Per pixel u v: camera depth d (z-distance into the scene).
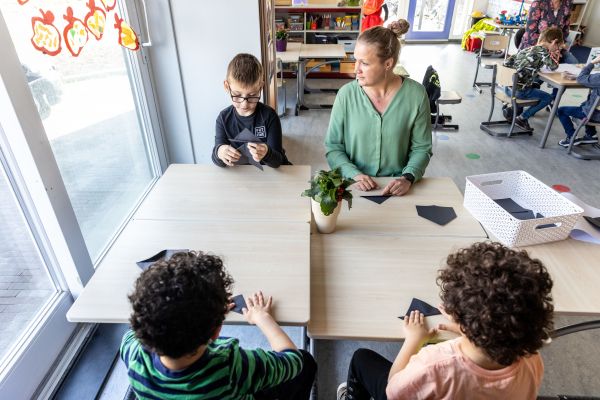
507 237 1.32
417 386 0.83
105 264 1.20
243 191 1.64
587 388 1.63
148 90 2.64
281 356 0.91
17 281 1.62
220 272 0.82
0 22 1.27
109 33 2.16
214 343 0.88
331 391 1.63
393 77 1.71
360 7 5.95
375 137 1.77
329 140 1.88
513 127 4.16
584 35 7.75
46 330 1.58
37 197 1.51
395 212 1.53
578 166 3.57
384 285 1.17
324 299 1.12
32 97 1.42
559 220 1.29
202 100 2.79
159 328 0.68
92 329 1.84
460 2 8.82
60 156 1.88
